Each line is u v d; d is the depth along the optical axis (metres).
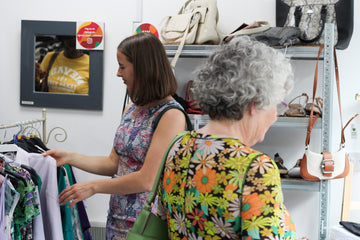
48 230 1.88
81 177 2.98
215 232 0.84
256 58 0.88
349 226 2.36
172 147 0.98
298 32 2.37
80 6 2.90
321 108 2.53
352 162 2.74
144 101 1.59
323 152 2.39
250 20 2.78
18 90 2.99
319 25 2.47
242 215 0.81
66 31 2.88
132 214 1.60
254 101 0.89
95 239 2.96
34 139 2.29
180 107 1.58
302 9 2.52
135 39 1.59
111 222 1.67
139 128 1.61
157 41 1.60
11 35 2.96
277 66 0.90
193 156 0.90
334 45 2.46
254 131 0.93
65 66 2.92
